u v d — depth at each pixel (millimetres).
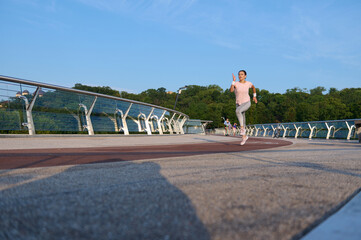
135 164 3186
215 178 2133
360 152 5684
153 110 22000
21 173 2430
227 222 1070
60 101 12844
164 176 2232
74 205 1297
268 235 939
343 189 1767
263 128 36094
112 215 1145
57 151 5543
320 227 1013
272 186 1828
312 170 2701
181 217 1126
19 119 10703
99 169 2703
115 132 16719
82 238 895
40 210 1208
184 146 8453
